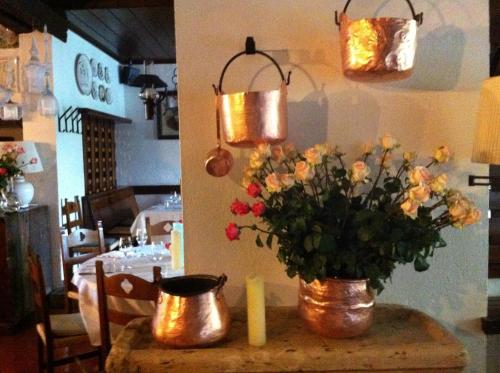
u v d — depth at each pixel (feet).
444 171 4.42
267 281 4.48
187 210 4.45
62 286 12.40
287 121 4.24
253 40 4.23
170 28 14.10
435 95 4.39
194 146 4.40
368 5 4.32
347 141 4.42
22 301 10.60
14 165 10.79
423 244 3.35
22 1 9.98
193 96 4.38
